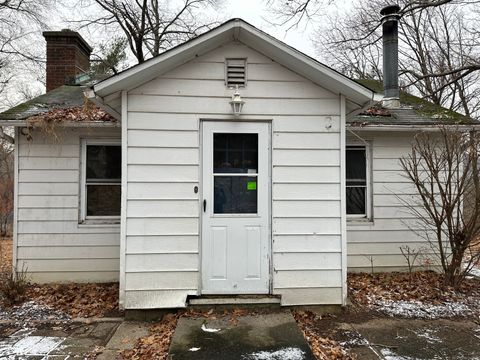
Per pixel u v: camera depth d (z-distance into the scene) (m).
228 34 4.78
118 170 6.77
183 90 4.89
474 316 4.86
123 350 3.86
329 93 5.04
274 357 3.48
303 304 4.90
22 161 6.52
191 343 3.76
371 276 6.75
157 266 4.77
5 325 4.62
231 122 4.95
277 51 4.73
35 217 6.53
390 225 7.08
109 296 5.74
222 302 4.73
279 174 4.95
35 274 6.51
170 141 4.86
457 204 6.11
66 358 3.70
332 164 5.01
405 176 7.04
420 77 12.03
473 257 6.05
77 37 9.25
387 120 7.02
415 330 4.39
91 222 6.66
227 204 4.93
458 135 6.05
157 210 4.80
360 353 3.79
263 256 4.92
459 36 17.33
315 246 4.95
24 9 16.97
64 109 6.91
